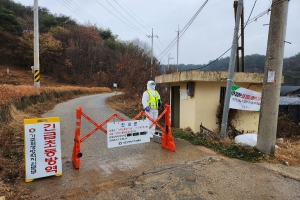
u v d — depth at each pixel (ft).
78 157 13.85
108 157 16.07
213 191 11.21
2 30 132.36
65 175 12.84
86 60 165.89
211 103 24.49
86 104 54.85
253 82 25.16
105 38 224.12
